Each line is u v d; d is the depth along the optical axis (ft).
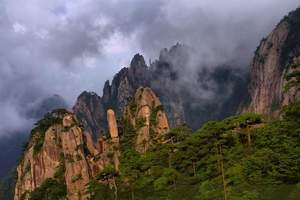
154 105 639.76
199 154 409.28
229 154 391.86
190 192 386.11
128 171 469.16
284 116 356.18
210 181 370.94
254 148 394.52
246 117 396.16
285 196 305.73
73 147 590.55
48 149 630.33
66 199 556.51
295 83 323.16
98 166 575.79
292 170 322.55
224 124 374.43
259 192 323.37
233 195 331.36
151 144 572.10
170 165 451.12
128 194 455.63
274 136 366.84
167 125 617.62
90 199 494.18
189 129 487.61
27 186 632.79
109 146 592.19
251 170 350.02
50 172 619.26
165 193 408.26
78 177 559.79
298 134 336.29
